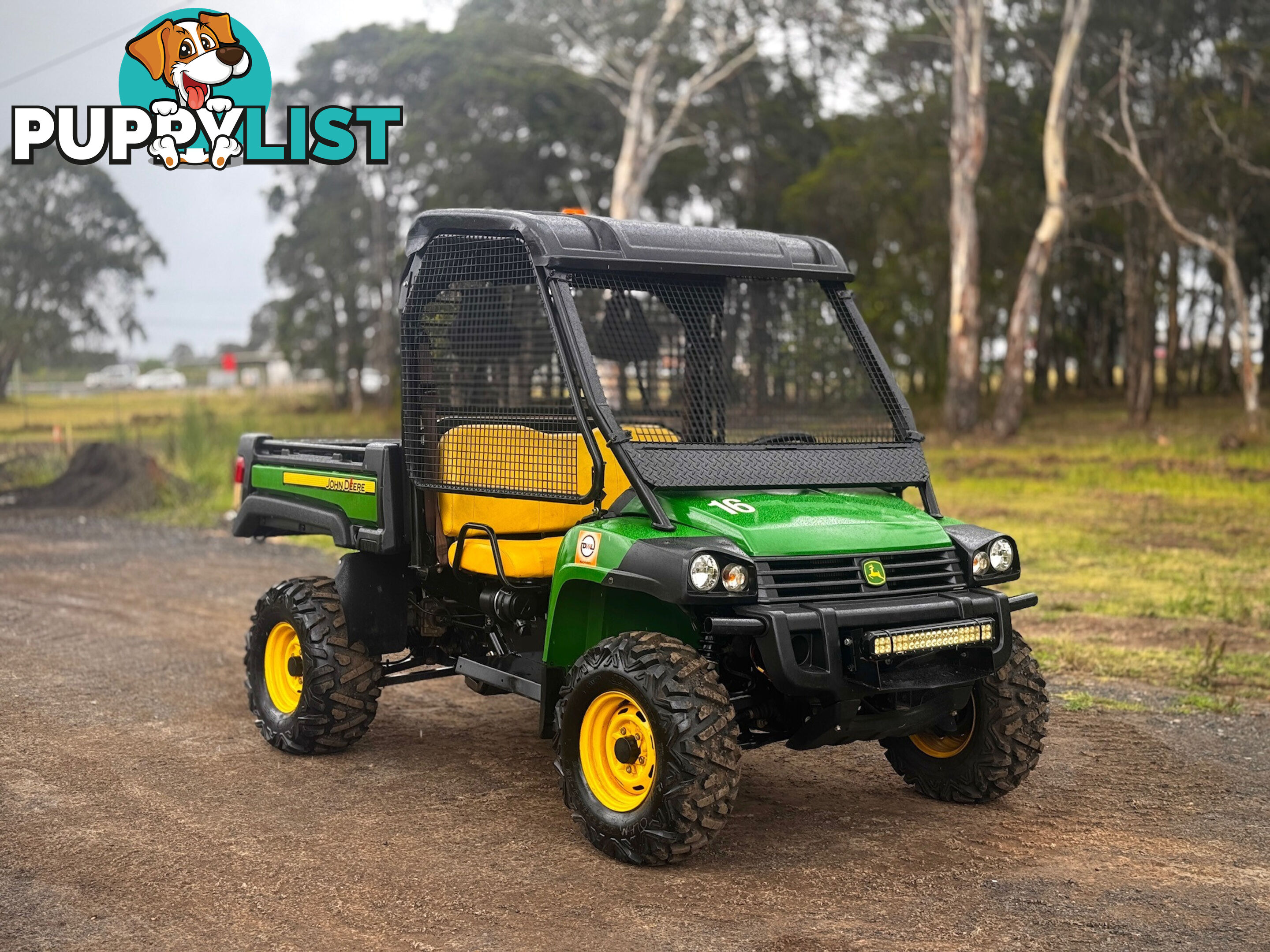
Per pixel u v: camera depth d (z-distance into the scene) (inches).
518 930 158.9
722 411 219.3
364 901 168.4
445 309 222.7
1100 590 434.9
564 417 209.6
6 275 2566.4
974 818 205.6
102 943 154.6
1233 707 279.4
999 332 2299.5
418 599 244.4
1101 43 1569.9
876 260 1877.5
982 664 191.2
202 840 192.2
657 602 196.9
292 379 3420.3
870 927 160.4
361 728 238.5
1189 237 1369.3
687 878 177.0
